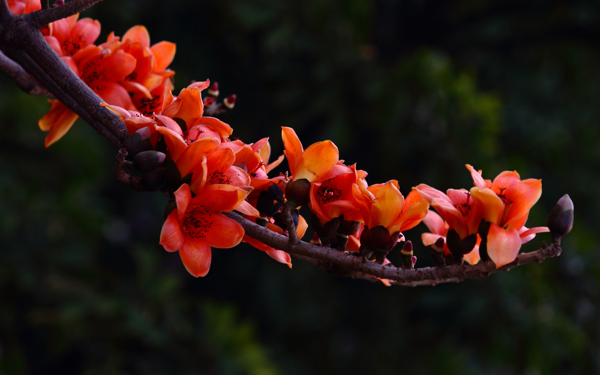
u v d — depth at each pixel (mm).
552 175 10961
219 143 2891
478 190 2834
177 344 8383
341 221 2922
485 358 8805
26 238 7523
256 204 2936
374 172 10367
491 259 2824
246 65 10422
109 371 7750
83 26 3180
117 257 11039
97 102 2947
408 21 11805
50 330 8383
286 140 2920
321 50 9570
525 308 8188
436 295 8727
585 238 8758
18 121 7074
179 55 9828
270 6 9414
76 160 7641
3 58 3092
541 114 11469
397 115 8773
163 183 2887
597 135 11898
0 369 6930
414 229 9422
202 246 2883
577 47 11867
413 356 10320
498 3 11797
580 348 7965
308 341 10992
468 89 8703
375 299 11023
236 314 10672
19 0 3111
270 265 10766
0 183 7074
